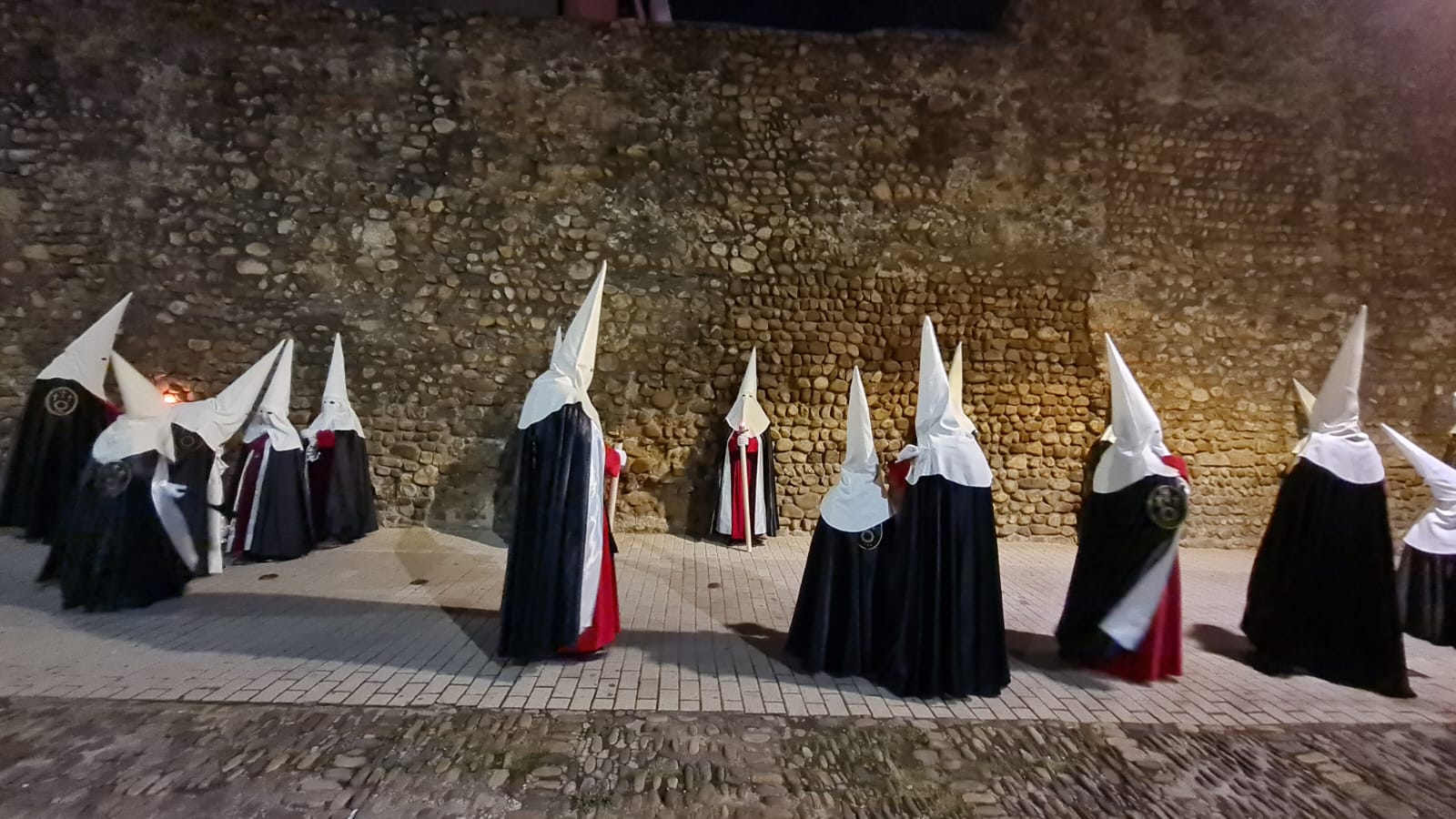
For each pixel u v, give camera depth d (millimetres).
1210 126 8109
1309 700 4008
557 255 7645
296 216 7430
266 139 7410
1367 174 8227
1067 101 8023
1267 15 8078
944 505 3904
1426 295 8273
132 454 4789
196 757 2951
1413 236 8273
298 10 7434
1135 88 8062
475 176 7582
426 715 3400
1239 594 6316
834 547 4137
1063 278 8047
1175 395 8141
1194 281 8133
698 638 4648
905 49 7926
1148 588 4137
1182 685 4152
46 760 2885
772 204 7824
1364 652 4184
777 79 7832
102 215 7273
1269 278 8188
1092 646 4242
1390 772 3238
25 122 7234
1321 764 3287
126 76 7301
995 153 7984
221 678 3709
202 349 7328
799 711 3633
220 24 7367
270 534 6105
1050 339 8039
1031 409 8031
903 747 3316
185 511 5195
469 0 8477
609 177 7688
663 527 7754
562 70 7660
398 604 5117
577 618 3973
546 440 4051
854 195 7891
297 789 2770
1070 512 8078
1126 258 8094
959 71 7965
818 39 7867
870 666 4074
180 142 7336
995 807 2879
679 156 7754
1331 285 8227
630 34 7703
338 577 5746
